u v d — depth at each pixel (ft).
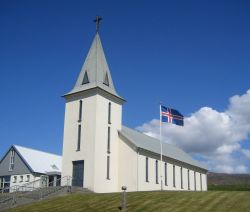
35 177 187.93
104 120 154.10
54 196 125.80
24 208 108.06
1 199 123.34
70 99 160.66
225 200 93.40
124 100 166.50
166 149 201.77
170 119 153.28
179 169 194.08
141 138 181.06
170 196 103.40
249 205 86.84
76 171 149.59
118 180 154.92
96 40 168.66
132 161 153.48
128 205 97.91
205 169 225.76
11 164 199.31
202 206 89.81
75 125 155.43
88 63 163.94
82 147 150.20
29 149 206.59
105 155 151.23
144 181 154.61
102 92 155.43
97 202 105.40
